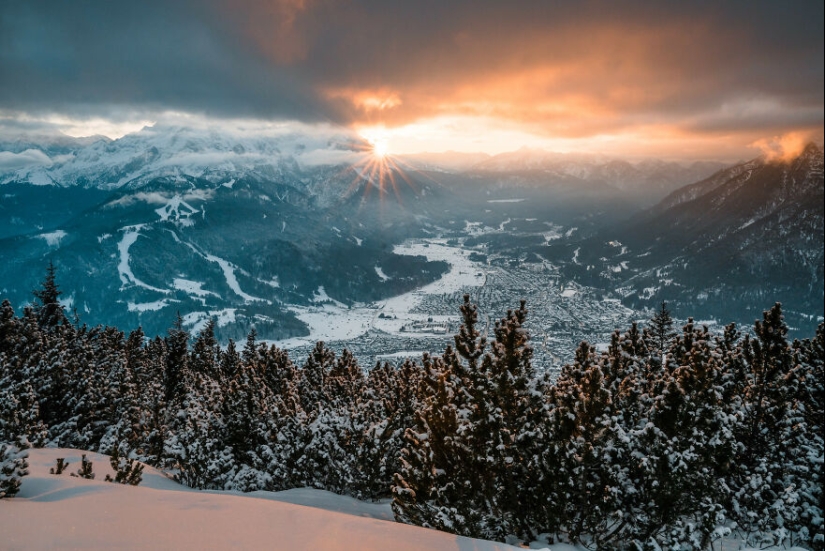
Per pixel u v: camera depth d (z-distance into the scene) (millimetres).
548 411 13812
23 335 33656
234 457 23484
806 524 15336
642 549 12672
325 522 9930
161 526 9266
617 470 13148
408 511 13891
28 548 7941
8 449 12602
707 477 12859
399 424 21578
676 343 17484
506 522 13492
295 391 27875
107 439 27359
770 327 17125
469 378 14102
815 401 19500
